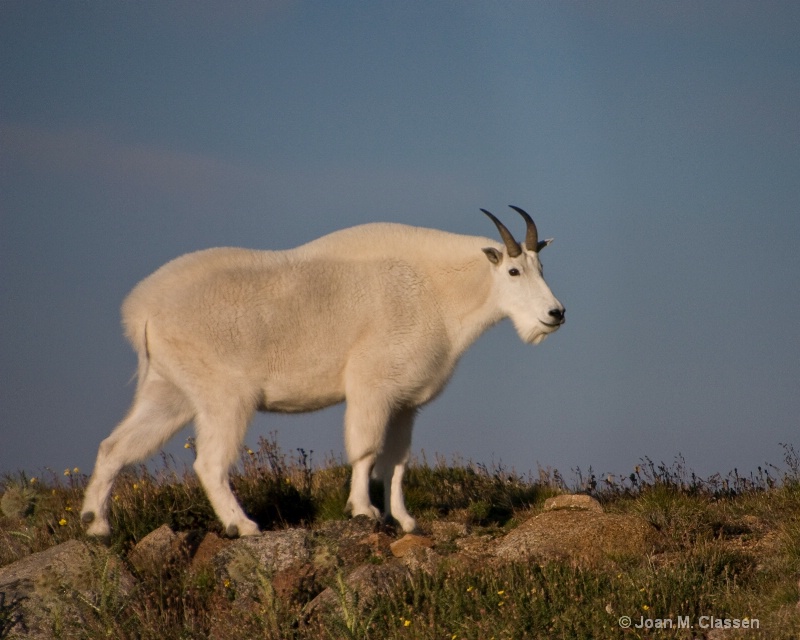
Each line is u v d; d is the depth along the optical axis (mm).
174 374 26688
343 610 20641
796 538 23984
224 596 23516
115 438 27109
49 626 21828
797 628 18922
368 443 27031
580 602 20859
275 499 29609
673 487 30953
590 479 32562
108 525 26453
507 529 27375
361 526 25766
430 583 22312
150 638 21625
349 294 27625
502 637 19688
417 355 27672
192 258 27453
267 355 27031
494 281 29031
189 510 28406
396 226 29172
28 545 27172
